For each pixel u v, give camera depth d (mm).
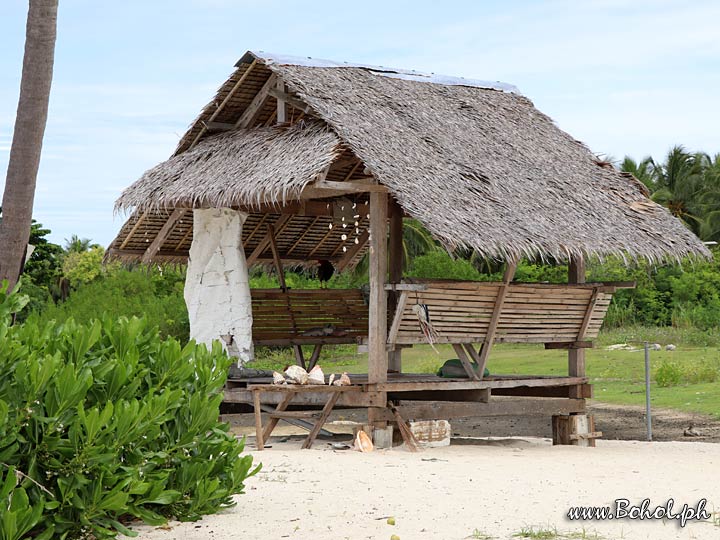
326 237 17891
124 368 6387
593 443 14172
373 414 12141
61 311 28281
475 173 12883
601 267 34125
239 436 14141
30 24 11305
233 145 13469
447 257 27688
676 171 58125
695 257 14094
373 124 12656
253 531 6914
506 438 15008
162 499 6477
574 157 15383
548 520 7449
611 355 27016
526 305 13266
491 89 16469
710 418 17141
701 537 6879
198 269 14055
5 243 11562
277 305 15758
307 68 13648
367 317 16531
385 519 7383
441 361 25141
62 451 5930
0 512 5289
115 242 15680
